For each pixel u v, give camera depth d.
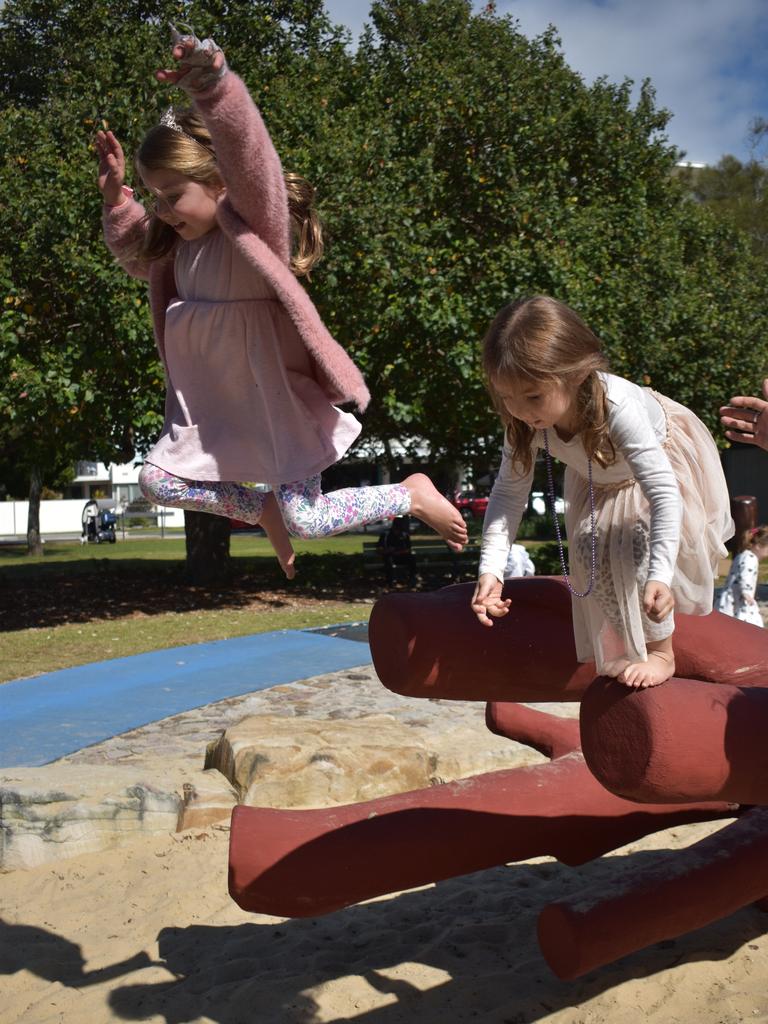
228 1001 3.23
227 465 2.58
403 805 3.11
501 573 2.72
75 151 12.51
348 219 12.52
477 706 6.97
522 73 15.70
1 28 16.20
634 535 2.55
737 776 2.41
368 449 21.42
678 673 2.97
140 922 3.90
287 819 2.99
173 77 2.27
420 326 13.48
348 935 3.77
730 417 3.18
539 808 3.27
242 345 2.57
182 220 2.54
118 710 7.31
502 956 3.51
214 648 9.95
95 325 12.12
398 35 16.52
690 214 18.62
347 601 15.46
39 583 17.80
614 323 14.17
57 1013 3.24
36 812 4.51
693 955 3.37
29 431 15.20
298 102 13.42
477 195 14.67
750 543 7.86
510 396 2.43
